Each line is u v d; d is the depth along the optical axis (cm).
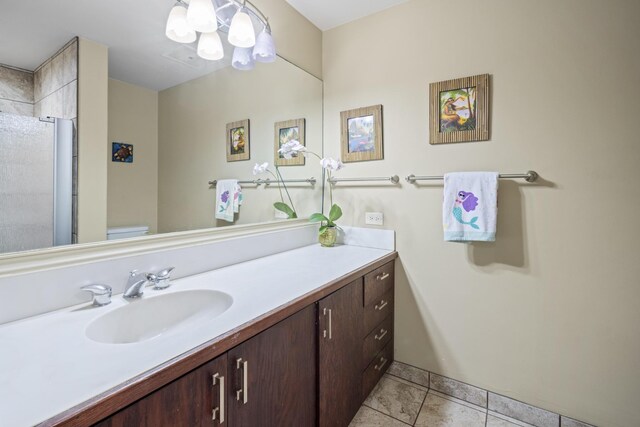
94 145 108
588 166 139
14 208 90
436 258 179
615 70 133
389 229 194
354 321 144
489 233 152
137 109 121
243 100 166
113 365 66
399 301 192
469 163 166
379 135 195
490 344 164
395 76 189
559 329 147
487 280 164
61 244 100
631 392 133
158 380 65
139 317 101
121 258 110
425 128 179
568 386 146
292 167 198
